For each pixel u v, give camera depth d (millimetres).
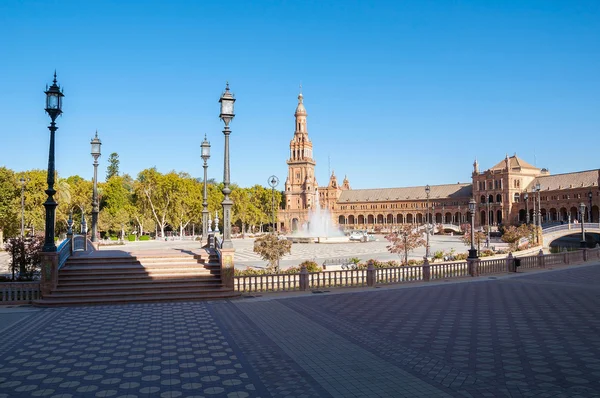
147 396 9875
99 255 27250
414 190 196000
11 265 28734
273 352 13219
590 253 44562
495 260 33844
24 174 79750
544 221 143000
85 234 32656
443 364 12008
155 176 101812
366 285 27172
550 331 15586
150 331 15867
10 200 65250
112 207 110312
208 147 36812
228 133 23859
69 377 11141
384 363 12133
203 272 24547
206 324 16953
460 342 14203
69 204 87750
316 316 18359
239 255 55406
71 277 23141
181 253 28484
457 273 32219
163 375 11250
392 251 42750
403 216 194500
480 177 162250
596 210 127750
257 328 16266
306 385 10508
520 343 14039
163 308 20234
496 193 156125
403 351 13258
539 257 38281
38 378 11078
